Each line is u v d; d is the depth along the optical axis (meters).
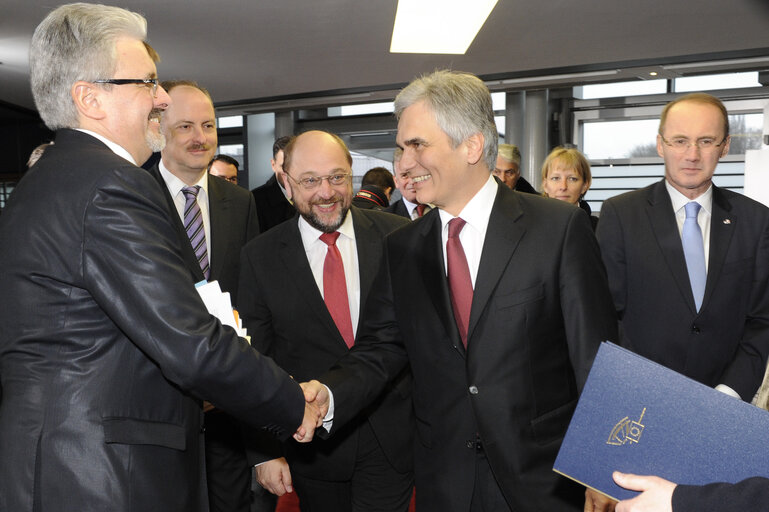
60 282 1.33
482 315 1.60
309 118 8.99
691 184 2.17
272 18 4.99
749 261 2.18
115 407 1.34
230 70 6.63
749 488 1.04
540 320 1.59
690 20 5.03
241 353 1.40
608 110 7.27
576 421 1.23
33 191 1.37
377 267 2.28
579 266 1.59
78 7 1.46
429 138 1.61
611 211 2.36
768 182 3.27
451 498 1.62
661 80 7.04
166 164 2.36
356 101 7.83
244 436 2.34
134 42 1.49
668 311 2.21
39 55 1.44
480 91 1.63
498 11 4.86
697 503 1.06
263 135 9.35
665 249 2.22
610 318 1.61
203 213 2.47
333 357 2.19
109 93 1.45
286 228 2.31
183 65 6.41
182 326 1.31
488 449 1.57
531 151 7.35
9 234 1.36
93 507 1.29
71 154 1.39
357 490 2.28
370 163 8.77
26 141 9.65
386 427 2.21
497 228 1.63
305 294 2.20
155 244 1.34
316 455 2.20
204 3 4.67
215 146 2.42
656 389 1.17
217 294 1.67
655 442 1.17
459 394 1.64
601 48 5.81
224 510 2.47
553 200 1.70
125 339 1.37
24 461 1.29
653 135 7.15
